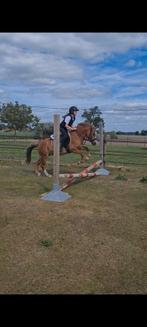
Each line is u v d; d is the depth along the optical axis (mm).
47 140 10000
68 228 5559
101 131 10898
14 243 4926
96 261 4477
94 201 7289
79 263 4398
